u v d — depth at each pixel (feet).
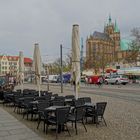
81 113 41.45
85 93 126.62
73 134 39.73
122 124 47.03
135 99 95.04
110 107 70.90
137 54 288.10
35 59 76.23
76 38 52.90
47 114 40.27
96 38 451.12
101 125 46.60
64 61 358.84
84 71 337.93
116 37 504.84
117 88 172.96
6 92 82.94
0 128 45.19
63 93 126.93
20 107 61.52
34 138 37.47
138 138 36.35
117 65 325.42
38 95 73.87
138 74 266.77
